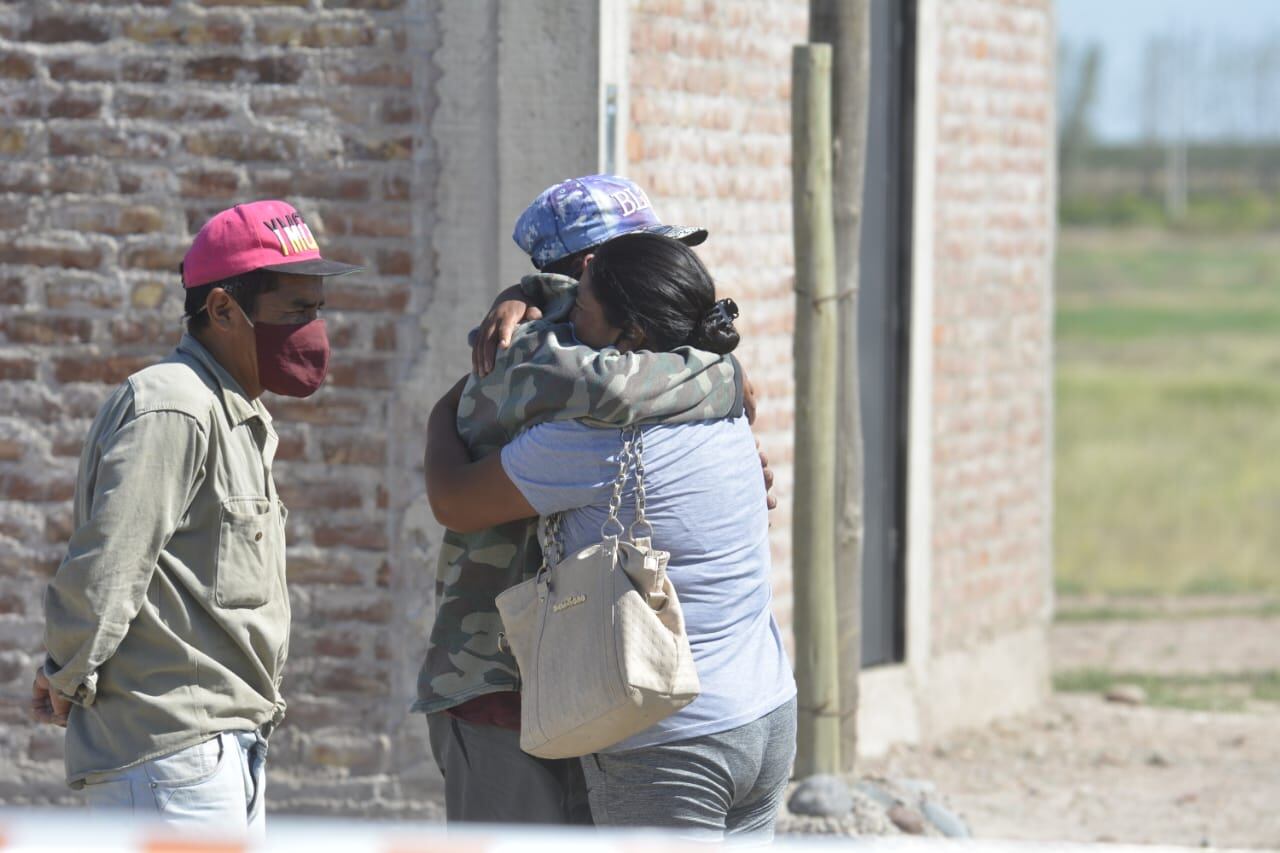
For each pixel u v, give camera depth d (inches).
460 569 335.9
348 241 521.0
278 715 337.4
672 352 315.9
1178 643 1032.2
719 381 319.3
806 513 546.6
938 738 735.7
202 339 330.3
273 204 332.8
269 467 335.3
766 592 326.6
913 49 697.6
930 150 708.0
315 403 525.3
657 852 230.4
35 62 526.0
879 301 701.3
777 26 617.6
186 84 523.2
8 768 537.0
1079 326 4281.5
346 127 518.3
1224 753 733.3
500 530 332.5
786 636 642.2
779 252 627.8
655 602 302.5
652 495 309.3
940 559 736.3
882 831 541.3
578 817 336.8
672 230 344.5
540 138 510.0
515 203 513.0
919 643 721.6
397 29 514.6
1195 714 818.8
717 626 313.1
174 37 522.6
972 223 745.6
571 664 299.9
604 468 308.7
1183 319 4537.4
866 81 549.6
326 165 520.7
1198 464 1914.4
